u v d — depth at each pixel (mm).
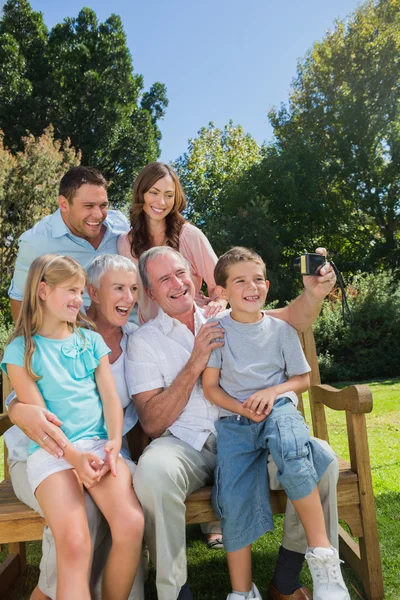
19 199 12547
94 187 2766
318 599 1743
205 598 2191
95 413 2021
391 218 17859
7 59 18750
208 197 20328
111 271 2248
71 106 19359
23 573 2496
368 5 17906
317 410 2590
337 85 18094
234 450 2018
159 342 2281
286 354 2229
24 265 2953
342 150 17688
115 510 1760
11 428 2215
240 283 2205
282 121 19609
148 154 20812
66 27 20062
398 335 10109
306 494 1838
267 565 2416
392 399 6633
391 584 2176
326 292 2248
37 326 2035
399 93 17203
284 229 16859
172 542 1812
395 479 3443
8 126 18828
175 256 2359
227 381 2203
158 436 2227
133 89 20859
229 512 1903
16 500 2049
